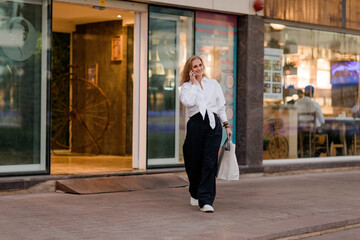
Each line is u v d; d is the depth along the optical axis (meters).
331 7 14.45
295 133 14.04
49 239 6.06
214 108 8.03
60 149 17.25
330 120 14.87
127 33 15.42
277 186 11.21
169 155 11.84
